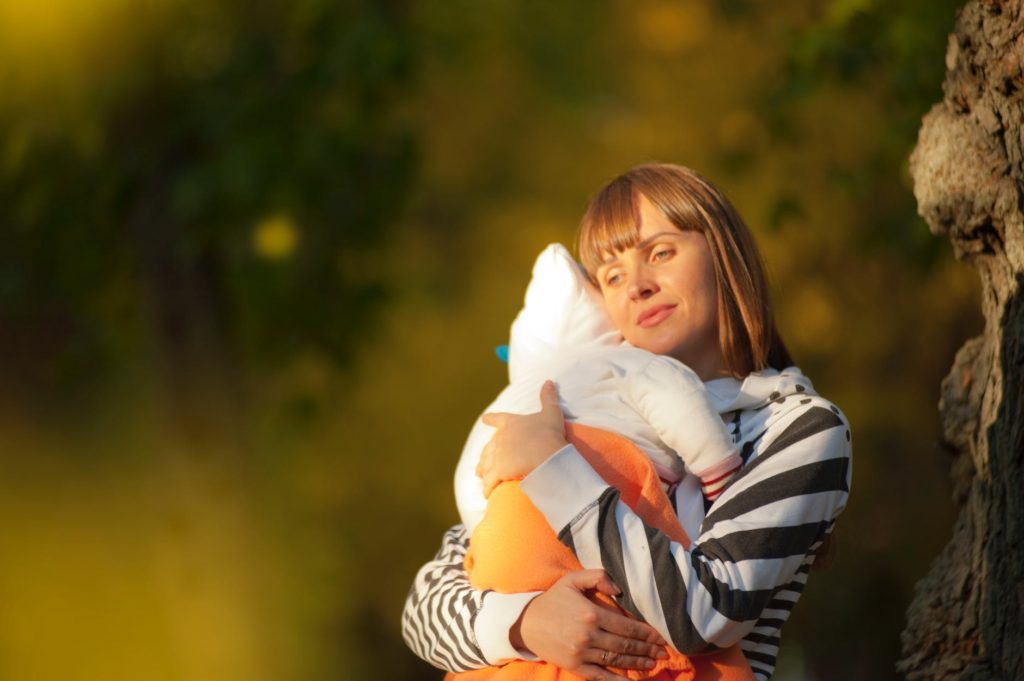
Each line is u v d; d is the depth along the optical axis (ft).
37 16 24.49
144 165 27.81
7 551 31.91
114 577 32.12
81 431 33.01
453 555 10.14
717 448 9.02
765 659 9.34
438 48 30.73
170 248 28.32
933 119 10.73
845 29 23.62
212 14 27.22
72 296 30.19
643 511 8.87
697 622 8.33
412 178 30.35
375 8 27.86
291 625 30.68
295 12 27.27
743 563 8.52
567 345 10.18
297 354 30.37
